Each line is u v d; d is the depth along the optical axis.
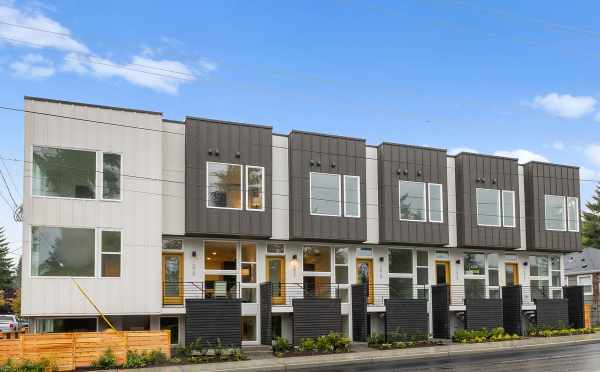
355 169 31.34
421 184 32.94
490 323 32.97
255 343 29.11
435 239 32.78
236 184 28.62
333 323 28.89
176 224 27.83
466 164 34.28
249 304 29.19
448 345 29.59
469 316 32.47
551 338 32.53
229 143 28.77
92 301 25.53
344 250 31.78
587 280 55.28
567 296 36.69
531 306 35.38
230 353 25.84
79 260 25.56
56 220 25.41
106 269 25.95
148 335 24.64
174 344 27.70
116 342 24.11
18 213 27.03
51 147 25.72
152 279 26.61
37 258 24.94
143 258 26.58
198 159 28.06
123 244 26.33
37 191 25.30
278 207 29.92
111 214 26.30
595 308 44.19
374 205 32.19
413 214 32.47
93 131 26.42
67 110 26.12
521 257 36.62
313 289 30.86
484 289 35.16
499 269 35.88
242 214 28.50
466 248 34.59
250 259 29.75
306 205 29.91
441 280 34.16
